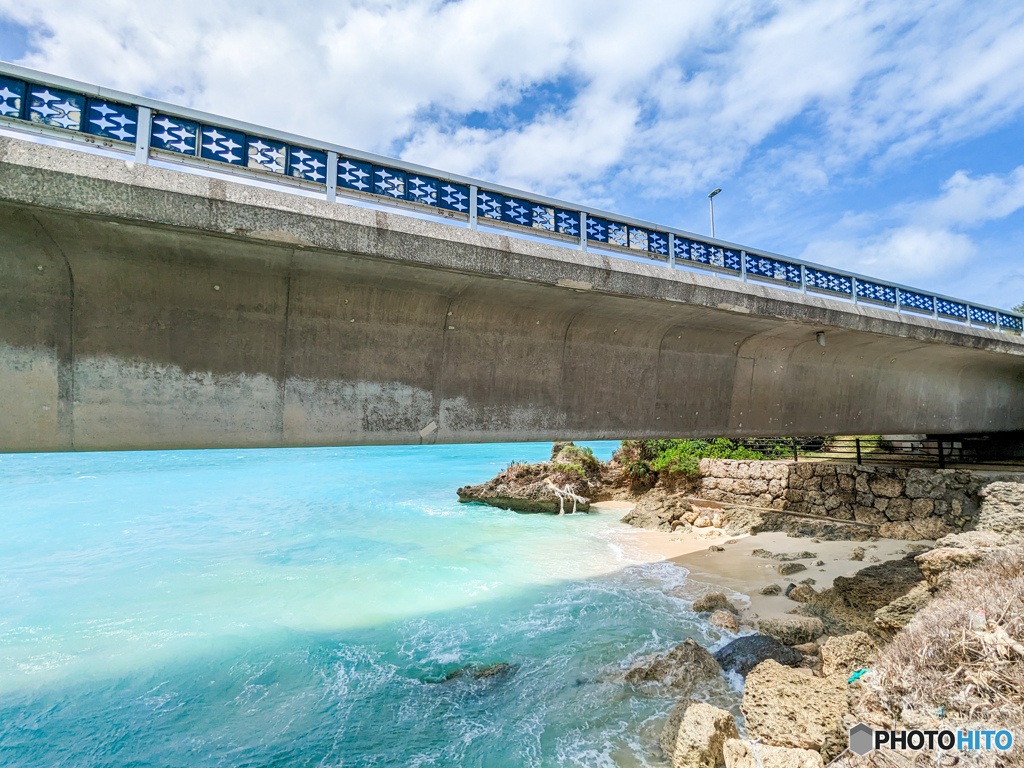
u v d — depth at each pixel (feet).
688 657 21.20
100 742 17.89
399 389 19.94
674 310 24.66
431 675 21.93
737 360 31.58
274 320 17.35
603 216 22.76
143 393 15.44
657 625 26.20
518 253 18.57
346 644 24.91
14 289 13.74
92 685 21.43
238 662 23.18
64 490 74.08
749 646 22.09
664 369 28.37
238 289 16.47
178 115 14.38
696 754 14.89
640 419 27.50
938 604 18.52
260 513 60.95
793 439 56.75
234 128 15.14
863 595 26.40
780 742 15.07
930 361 41.06
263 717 19.16
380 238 15.83
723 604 27.94
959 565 23.07
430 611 28.99
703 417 30.37
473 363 21.75
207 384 16.35
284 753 17.10
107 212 12.34
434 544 45.06
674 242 24.91
